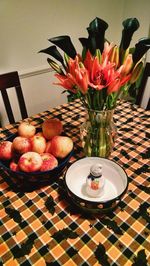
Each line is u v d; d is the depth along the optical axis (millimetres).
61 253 448
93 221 507
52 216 518
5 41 1212
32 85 1444
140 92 1052
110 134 629
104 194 545
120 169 555
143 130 800
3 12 1135
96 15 1539
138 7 1596
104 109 580
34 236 478
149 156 680
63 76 562
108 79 494
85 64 528
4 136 783
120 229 489
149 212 522
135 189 577
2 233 485
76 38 1514
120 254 444
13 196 567
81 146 730
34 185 594
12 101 1407
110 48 521
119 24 1739
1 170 641
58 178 614
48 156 578
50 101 1608
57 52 570
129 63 516
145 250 451
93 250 451
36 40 1328
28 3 1193
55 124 648
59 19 1362
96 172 509
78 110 938
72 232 483
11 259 439
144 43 509
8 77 952
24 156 545
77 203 498
